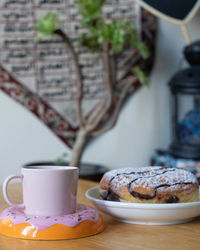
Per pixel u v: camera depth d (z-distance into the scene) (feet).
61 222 1.47
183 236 1.52
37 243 1.41
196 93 5.29
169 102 6.36
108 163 5.95
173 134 5.79
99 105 5.73
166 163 5.46
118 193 1.74
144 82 5.34
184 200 1.71
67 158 5.62
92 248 1.36
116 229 1.63
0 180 5.21
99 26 4.83
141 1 5.60
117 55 5.32
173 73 6.40
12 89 5.20
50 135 5.51
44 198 1.51
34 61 5.31
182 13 5.76
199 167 5.03
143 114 6.16
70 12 5.49
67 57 5.50
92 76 5.71
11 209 1.64
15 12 5.15
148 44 6.02
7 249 1.34
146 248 1.36
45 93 5.41
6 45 5.13
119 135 5.99
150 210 1.61
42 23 4.61
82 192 2.43
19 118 5.29
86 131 5.14
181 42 6.47
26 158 5.38
